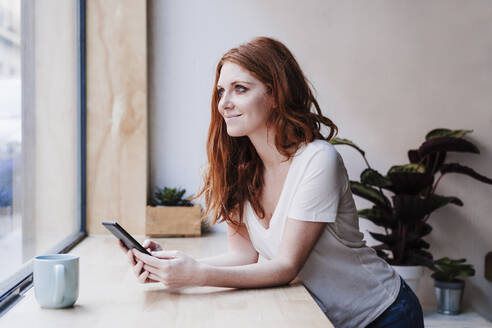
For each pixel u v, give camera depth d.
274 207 1.46
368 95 3.07
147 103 2.90
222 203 1.50
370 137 3.09
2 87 1.38
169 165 2.93
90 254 1.92
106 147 2.66
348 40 3.05
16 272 1.49
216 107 1.49
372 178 2.73
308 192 1.29
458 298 2.94
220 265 1.51
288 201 1.35
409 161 3.08
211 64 2.94
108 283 1.37
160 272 1.22
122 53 2.67
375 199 2.80
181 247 2.27
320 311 1.10
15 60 1.52
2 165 1.39
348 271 1.39
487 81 3.13
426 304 3.16
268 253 1.45
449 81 3.11
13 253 1.49
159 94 2.92
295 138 1.35
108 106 2.66
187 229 2.59
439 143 2.79
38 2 1.79
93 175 2.64
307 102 1.44
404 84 3.09
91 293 1.25
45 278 1.10
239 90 1.35
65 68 2.27
